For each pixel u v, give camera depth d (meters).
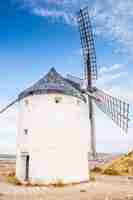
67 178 20.56
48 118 21.27
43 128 21.06
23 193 16.08
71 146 21.44
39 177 20.05
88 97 27.62
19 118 23.38
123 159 41.50
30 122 21.59
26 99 22.58
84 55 28.91
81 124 23.38
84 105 24.92
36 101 21.80
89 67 28.02
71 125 21.88
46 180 19.97
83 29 29.08
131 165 37.72
